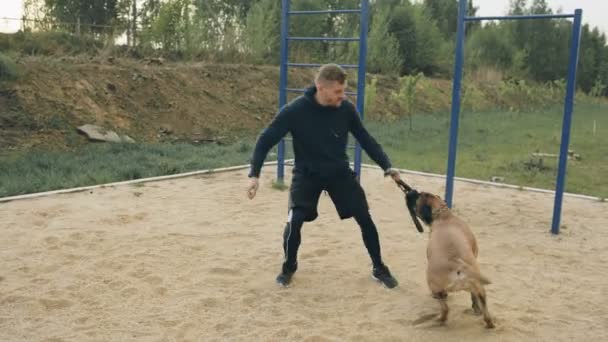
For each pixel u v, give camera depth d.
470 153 13.92
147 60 17.61
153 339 4.07
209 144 14.00
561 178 6.72
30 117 12.50
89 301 4.65
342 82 4.58
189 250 5.91
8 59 13.34
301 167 4.87
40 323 4.27
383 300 4.79
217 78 18.17
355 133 4.95
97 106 14.02
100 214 7.11
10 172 9.25
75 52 16.94
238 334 4.16
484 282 3.88
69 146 12.04
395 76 26.84
